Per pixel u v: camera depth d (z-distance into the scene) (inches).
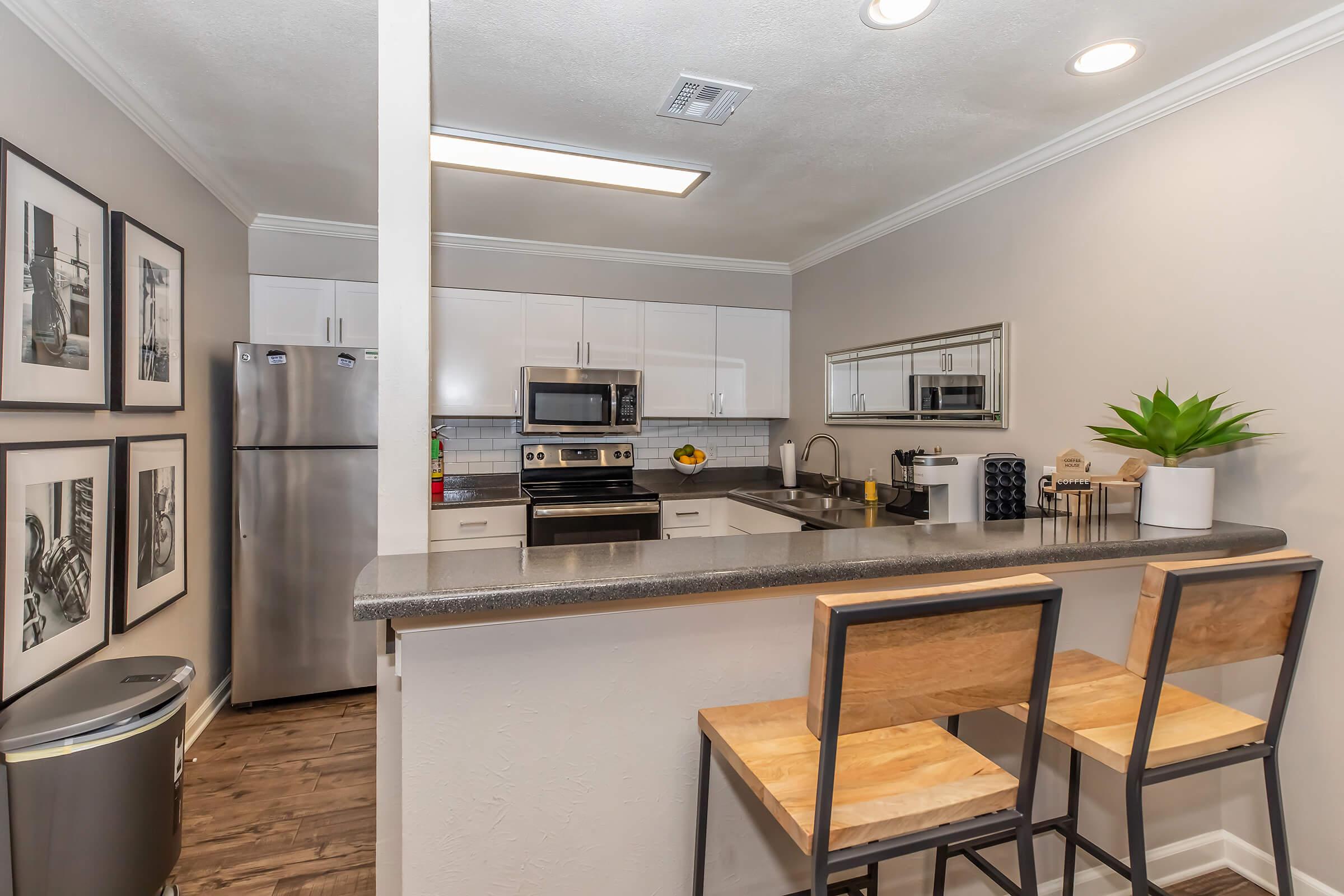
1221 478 75.8
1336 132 64.7
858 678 35.9
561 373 150.3
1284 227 68.9
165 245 94.1
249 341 132.2
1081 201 91.6
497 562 51.5
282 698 122.7
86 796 59.1
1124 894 70.1
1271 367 70.2
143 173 89.1
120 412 82.4
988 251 107.4
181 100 85.0
